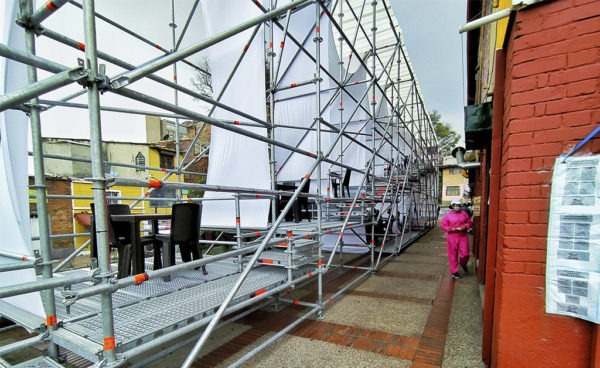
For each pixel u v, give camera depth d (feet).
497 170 8.41
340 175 22.02
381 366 8.95
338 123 25.14
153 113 14.30
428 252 28.19
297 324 11.44
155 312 7.60
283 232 14.34
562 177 5.85
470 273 20.07
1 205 6.98
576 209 5.71
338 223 17.83
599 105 5.58
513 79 6.41
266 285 10.36
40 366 6.86
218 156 14.85
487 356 8.56
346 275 19.85
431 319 12.29
